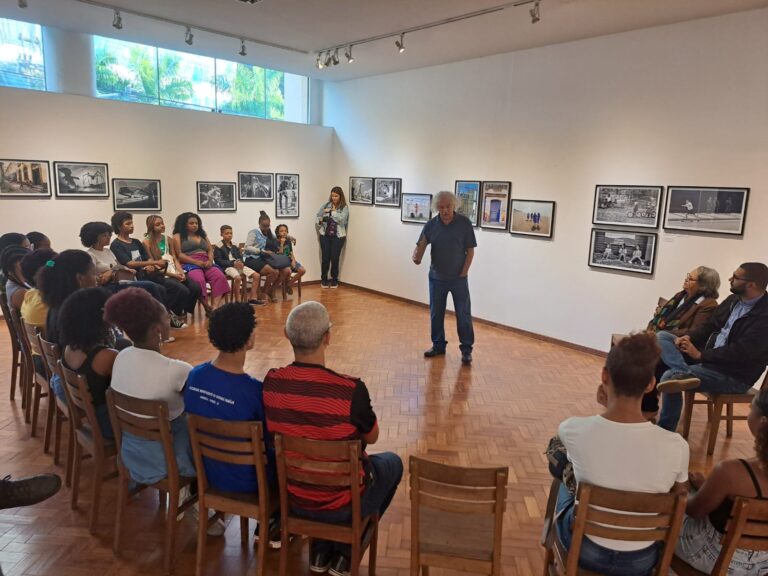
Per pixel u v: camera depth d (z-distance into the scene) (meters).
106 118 6.53
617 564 1.68
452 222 4.95
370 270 8.40
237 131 7.75
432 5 4.57
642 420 1.63
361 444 1.94
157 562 2.26
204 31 5.74
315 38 5.88
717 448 3.49
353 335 5.93
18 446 3.20
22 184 6.00
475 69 6.42
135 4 4.93
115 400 2.19
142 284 5.19
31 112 5.97
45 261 3.35
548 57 5.66
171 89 7.18
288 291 8.09
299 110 8.71
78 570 2.20
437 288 5.06
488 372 4.83
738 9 4.21
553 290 5.89
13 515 2.54
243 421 1.96
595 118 5.32
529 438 3.53
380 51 6.29
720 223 4.51
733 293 3.39
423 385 4.45
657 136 4.86
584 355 5.50
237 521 2.59
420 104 7.20
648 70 4.86
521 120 6.00
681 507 1.55
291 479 1.93
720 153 4.46
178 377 2.22
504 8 4.55
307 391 1.87
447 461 3.20
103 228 4.90
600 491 1.56
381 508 2.22
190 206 7.42
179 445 2.25
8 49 5.88
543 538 2.03
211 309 6.52
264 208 8.23
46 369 3.06
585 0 4.20
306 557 2.33
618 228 5.24
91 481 2.87
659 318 3.95
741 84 4.29
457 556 1.79
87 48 6.34
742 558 1.63
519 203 6.12
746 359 3.23
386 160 7.87
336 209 8.55
